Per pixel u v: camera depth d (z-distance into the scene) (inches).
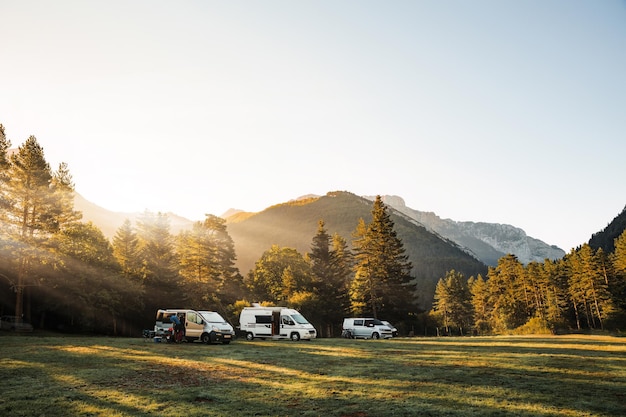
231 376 581.3
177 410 387.9
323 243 3006.9
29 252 1644.9
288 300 2603.3
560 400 431.5
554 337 1722.4
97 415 368.8
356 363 732.7
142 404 409.1
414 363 735.1
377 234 2610.7
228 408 398.6
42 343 979.3
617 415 371.9
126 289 1929.1
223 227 2854.3
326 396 453.4
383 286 2549.2
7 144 1694.1
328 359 788.6
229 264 2829.7
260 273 3329.2
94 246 1946.4
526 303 3929.6
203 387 498.9
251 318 1461.6
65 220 1889.8
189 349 948.0
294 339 1397.6
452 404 417.1
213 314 1196.5
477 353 914.7
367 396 453.7
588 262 3302.2
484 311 4377.5
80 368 619.8
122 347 944.9
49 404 401.1
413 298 2603.3
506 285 4047.7
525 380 553.9
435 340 1477.6
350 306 2851.9
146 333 1422.2
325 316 2746.1
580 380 552.1
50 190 1765.5
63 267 1756.9
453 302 4397.1
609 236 6141.7
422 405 412.2
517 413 379.9
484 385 518.3
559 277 3922.2
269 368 661.3
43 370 591.5
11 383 496.7
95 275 1841.8
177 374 589.6
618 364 705.6
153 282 2285.9
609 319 3085.6
